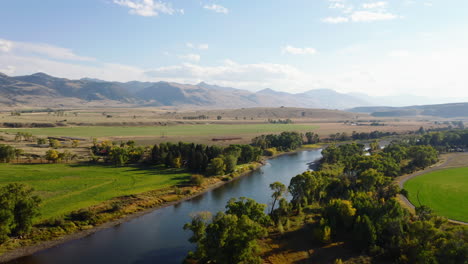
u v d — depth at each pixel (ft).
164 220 297.33
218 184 434.30
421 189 370.73
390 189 335.06
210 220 223.51
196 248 221.25
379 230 220.84
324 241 230.68
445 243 181.06
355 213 244.01
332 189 355.36
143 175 443.32
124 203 324.80
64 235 255.50
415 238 202.90
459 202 320.29
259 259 195.52
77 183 383.65
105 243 247.70
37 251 229.04
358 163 432.25
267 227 263.70
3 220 216.95
